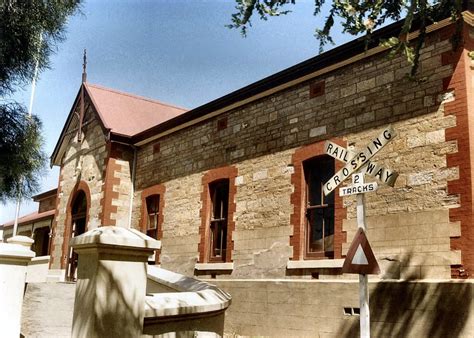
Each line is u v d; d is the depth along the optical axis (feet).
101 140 62.75
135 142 60.49
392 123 33.09
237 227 43.65
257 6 22.81
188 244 49.32
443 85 30.55
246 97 44.93
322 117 38.17
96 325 15.72
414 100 32.04
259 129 43.75
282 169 40.55
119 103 68.44
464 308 26.40
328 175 37.55
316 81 39.34
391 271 30.86
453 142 29.35
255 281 39.70
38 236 89.40
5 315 24.40
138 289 17.02
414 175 31.04
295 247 37.83
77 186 66.28
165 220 53.31
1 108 34.76
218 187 48.34
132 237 16.76
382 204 32.42
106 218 57.82
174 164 53.93
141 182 59.00
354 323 31.83
